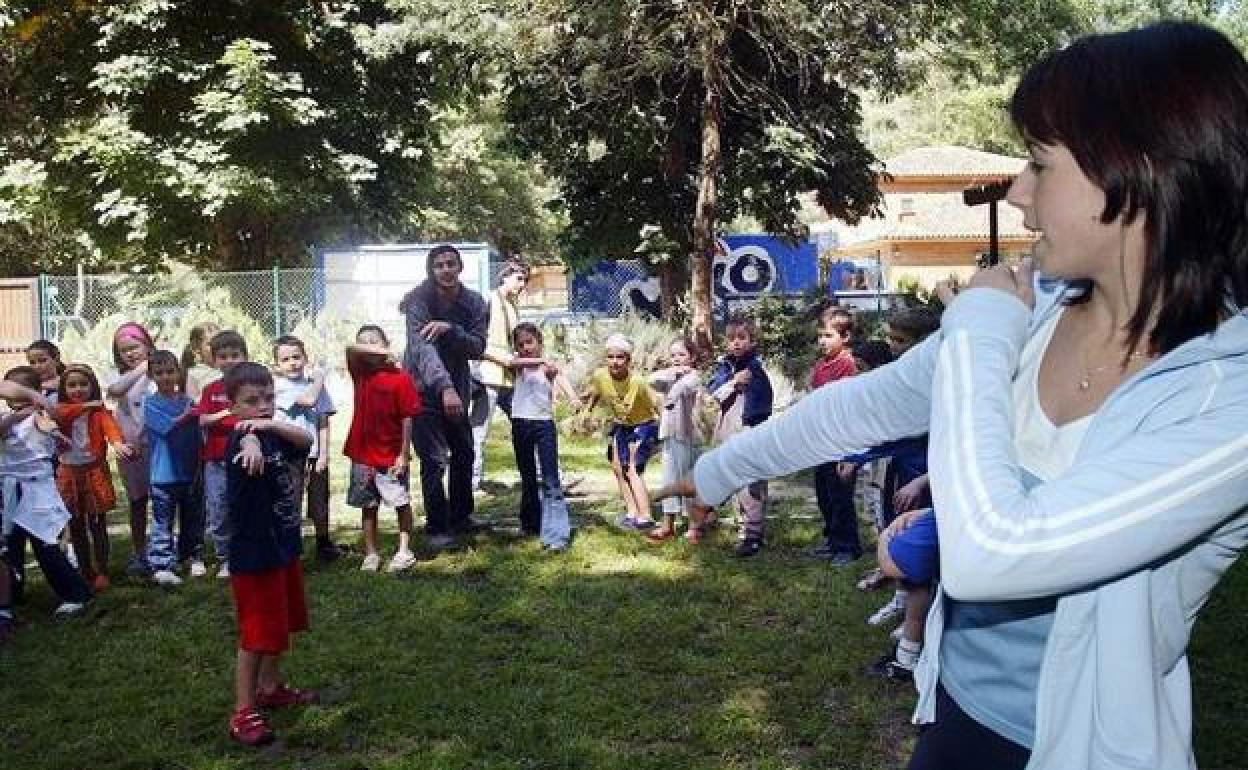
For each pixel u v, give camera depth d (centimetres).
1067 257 136
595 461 1122
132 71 2084
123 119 2109
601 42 1616
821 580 659
